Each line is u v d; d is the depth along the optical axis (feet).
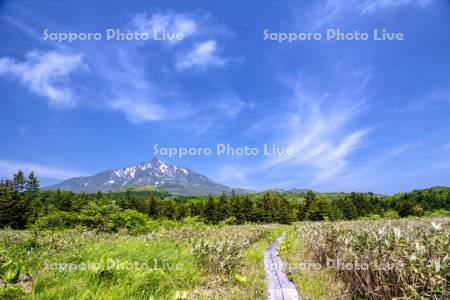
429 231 21.86
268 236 78.23
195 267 31.53
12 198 172.35
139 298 21.33
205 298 22.82
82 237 51.03
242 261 36.01
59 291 20.07
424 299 16.10
